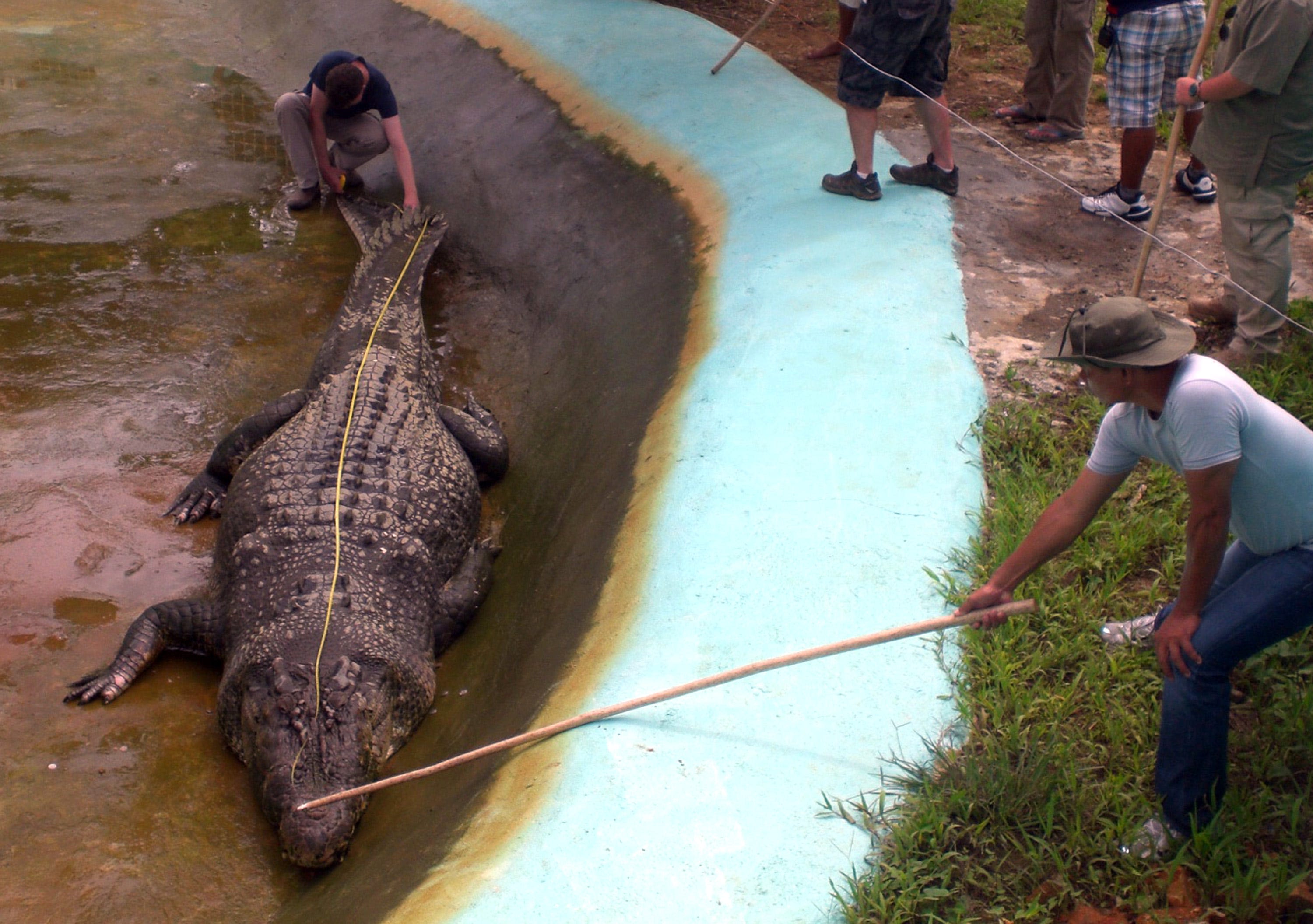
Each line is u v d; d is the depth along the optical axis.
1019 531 3.98
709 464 4.51
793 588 3.84
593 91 7.89
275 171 8.66
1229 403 2.55
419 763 4.23
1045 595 3.83
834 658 3.53
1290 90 4.38
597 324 6.43
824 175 6.62
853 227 6.00
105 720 4.40
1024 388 4.88
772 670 3.50
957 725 3.33
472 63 8.87
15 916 3.58
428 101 8.88
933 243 5.93
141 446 5.88
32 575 5.00
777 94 7.63
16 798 4.01
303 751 3.90
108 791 4.08
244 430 5.71
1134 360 2.54
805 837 2.97
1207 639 2.78
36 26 10.48
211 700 4.64
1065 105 7.29
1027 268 5.83
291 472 5.16
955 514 4.16
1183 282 5.71
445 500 5.31
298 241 7.84
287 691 4.04
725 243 6.12
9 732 4.28
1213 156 4.70
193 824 3.98
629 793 3.12
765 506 4.23
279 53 10.32
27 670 4.55
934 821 2.97
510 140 8.06
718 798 3.09
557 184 7.51
